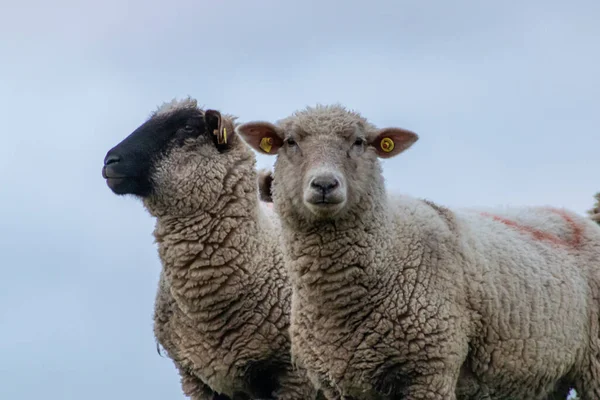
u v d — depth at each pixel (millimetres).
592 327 28078
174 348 30891
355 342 24734
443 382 24531
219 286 29641
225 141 30250
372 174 25109
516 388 26484
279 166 25625
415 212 26125
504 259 26500
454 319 24844
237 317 29625
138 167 30016
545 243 28141
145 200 30656
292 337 25969
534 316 26281
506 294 25891
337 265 24703
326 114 25578
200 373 30141
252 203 30406
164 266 30422
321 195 23672
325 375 25312
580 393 28141
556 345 26703
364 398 25125
